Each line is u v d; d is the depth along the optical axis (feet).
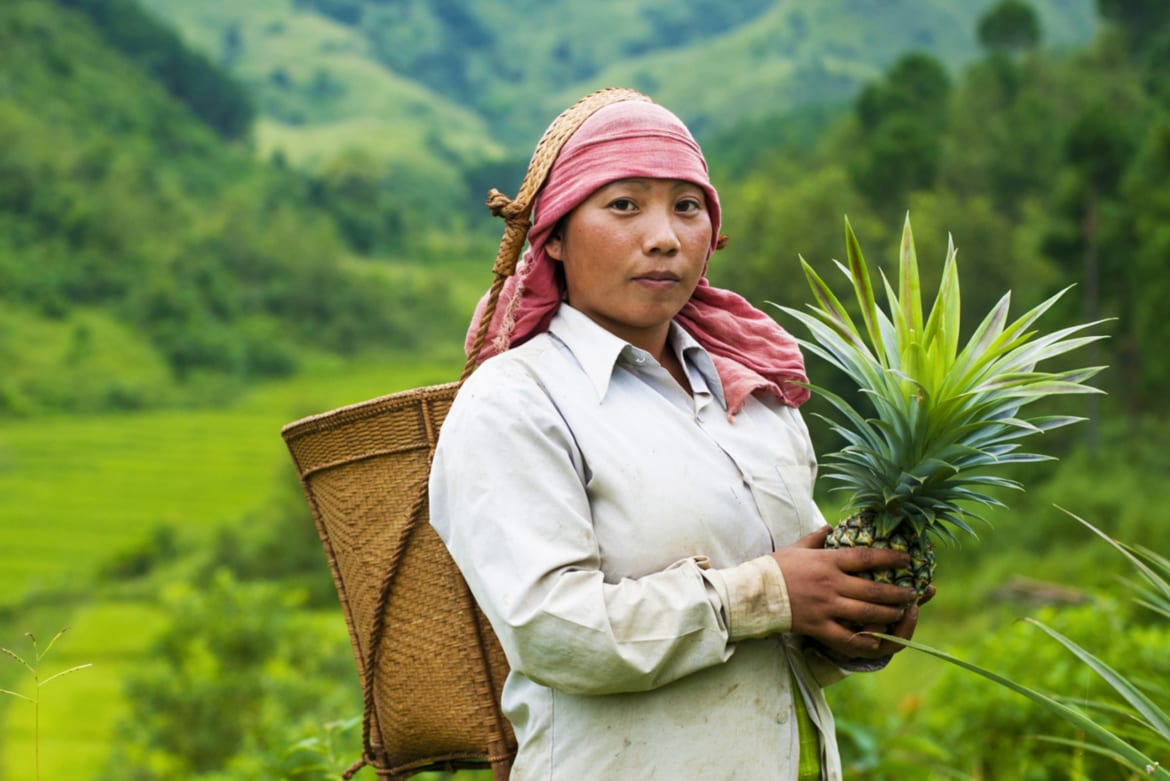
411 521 6.87
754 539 6.33
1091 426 122.93
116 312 397.19
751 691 6.21
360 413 6.93
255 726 42.01
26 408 337.52
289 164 644.27
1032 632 15.70
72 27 585.63
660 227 6.33
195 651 47.32
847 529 6.20
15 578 221.46
